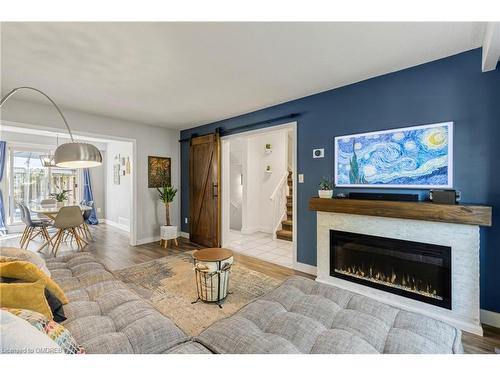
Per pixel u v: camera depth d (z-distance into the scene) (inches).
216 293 97.2
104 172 301.0
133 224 188.1
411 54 87.4
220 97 131.6
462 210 78.4
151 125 196.9
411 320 54.9
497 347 71.2
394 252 95.9
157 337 49.4
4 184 229.8
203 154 191.0
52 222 191.6
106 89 119.2
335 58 90.1
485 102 82.2
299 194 134.5
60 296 58.0
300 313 59.4
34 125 138.6
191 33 74.0
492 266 81.4
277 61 92.1
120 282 76.1
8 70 98.0
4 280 52.4
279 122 143.3
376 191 106.0
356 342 46.8
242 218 237.5
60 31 72.5
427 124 93.1
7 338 29.2
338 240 112.2
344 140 115.7
